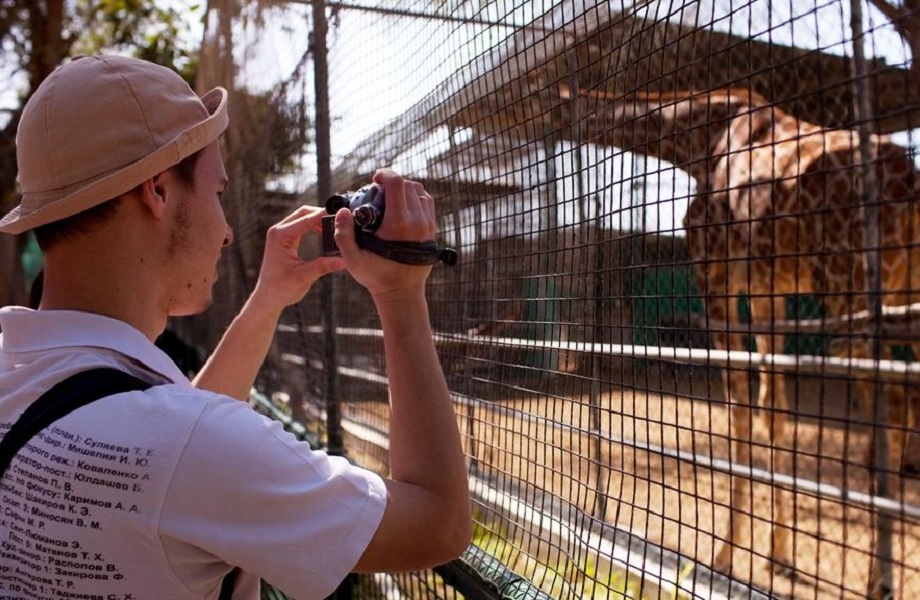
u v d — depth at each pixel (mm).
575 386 1549
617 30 1510
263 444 973
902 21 1302
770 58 1233
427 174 2137
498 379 1817
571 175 1536
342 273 3039
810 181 2557
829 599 2783
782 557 3203
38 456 979
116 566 952
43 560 967
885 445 2154
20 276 8266
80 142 1044
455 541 1062
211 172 1179
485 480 1939
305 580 954
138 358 1059
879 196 1504
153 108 1073
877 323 1331
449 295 2088
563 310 1583
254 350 1552
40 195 1064
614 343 1481
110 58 1099
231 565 996
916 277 2971
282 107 3658
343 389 3088
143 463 946
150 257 1111
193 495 943
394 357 1111
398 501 1018
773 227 1167
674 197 1301
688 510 3285
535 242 1670
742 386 3709
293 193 3477
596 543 1590
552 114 1576
